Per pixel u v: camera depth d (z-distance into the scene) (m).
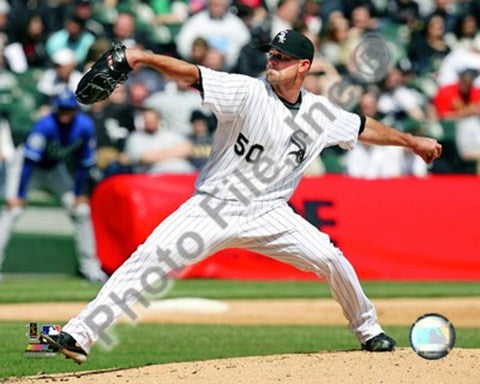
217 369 22.22
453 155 58.91
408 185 52.16
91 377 21.88
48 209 53.19
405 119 58.38
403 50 62.53
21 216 52.75
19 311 39.00
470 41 63.72
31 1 60.28
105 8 59.81
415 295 44.78
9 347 29.97
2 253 49.34
